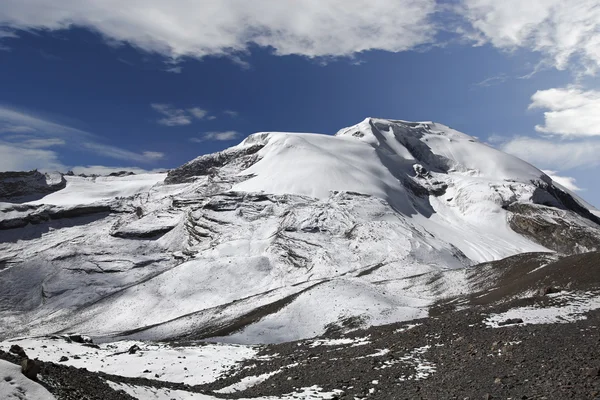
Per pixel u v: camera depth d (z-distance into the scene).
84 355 41.31
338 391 25.52
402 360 28.42
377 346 32.66
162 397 21.94
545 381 21.66
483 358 25.88
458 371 24.86
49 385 17.77
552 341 26.33
